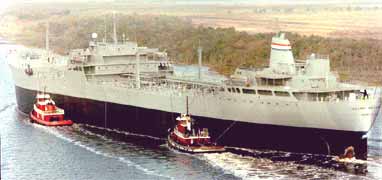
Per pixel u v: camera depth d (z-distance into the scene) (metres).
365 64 148.50
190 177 83.81
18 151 96.94
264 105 93.69
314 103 90.12
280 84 94.88
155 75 119.25
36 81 126.94
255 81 96.19
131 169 87.50
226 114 97.69
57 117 117.94
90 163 90.69
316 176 83.94
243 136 97.00
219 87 99.81
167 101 104.44
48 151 97.31
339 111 89.25
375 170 86.44
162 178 83.50
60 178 83.00
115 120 113.31
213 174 85.06
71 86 120.25
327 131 91.12
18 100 133.62
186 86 109.00
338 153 91.44
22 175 85.12
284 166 88.56
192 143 96.81
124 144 102.50
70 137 107.19
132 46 122.62
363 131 90.31
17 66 136.00
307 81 94.38
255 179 82.75
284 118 92.75
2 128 113.56
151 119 107.62
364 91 91.19
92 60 119.44
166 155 95.06
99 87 114.44
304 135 92.62
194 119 101.88
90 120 117.62
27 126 115.62
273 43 98.81
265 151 95.81
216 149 96.12
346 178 83.00
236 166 88.88
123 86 112.62
